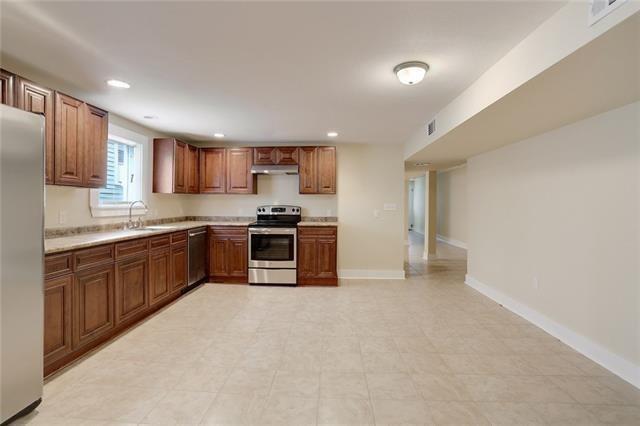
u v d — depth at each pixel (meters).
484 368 2.32
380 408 1.86
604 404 1.90
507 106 2.26
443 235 10.05
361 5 1.57
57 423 1.71
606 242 2.36
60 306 2.21
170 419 1.75
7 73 2.04
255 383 2.10
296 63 2.23
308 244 4.61
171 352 2.52
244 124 3.91
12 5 1.59
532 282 3.23
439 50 2.02
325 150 4.85
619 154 2.26
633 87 1.89
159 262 3.47
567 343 2.72
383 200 5.13
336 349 2.61
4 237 1.63
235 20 1.72
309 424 1.72
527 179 3.33
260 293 4.20
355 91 2.75
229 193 4.89
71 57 2.16
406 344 2.71
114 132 3.54
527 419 1.76
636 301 2.13
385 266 5.14
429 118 3.58
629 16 1.21
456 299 3.99
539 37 1.73
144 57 2.16
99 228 3.31
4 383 1.64
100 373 2.20
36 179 1.78
